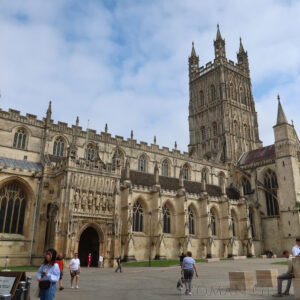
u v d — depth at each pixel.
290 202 101.25
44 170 75.00
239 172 122.56
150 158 108.25
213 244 90.44
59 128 91.19
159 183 93.12
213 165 123.50
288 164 104.75
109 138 100.31
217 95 141.38
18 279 18.95
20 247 68.69
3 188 71.25
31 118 87.12
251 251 95.81
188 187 101.69
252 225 106.06
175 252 85.00
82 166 69.69
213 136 139.00
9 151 81.69
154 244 80.69
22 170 73.19
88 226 67.25
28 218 72.00
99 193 70.50
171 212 88.50
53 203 71.06
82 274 48.91
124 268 61.34
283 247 99.94
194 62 159.75
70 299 24.02
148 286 32.12
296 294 21.17
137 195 81.81
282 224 101.62
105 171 72.50
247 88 150.88
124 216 76.94
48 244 70.19
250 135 141.62
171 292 27.05
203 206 92.88
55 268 16.94
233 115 138.50
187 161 117.19
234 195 113.88
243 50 159.25
